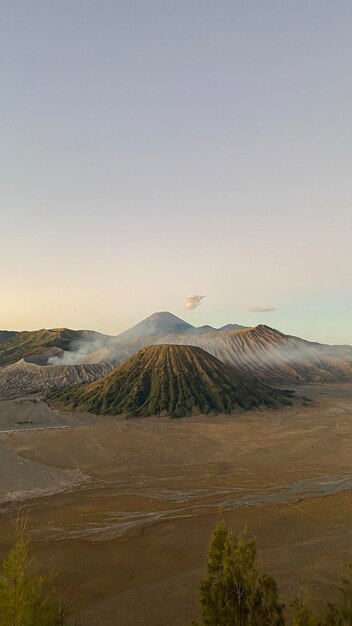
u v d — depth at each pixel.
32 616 11.86
